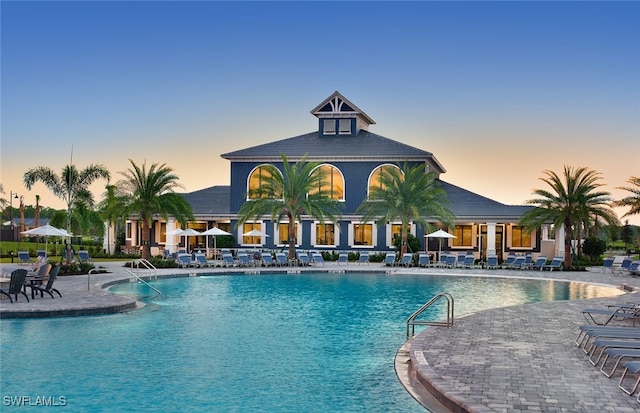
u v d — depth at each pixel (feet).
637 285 88.63
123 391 34.01
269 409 30.99
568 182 124.98
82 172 129.29
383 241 148.97
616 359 36.88
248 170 154.92
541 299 77.05
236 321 57.06
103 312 59.36
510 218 141.90
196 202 163.94
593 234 155.02
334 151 152.76
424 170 148.25
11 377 36.73
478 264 130.41
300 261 124.57
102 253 153.28
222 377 37.01
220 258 145.48
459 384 31.42
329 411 30.63
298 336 49.98
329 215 133.08
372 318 59.41
